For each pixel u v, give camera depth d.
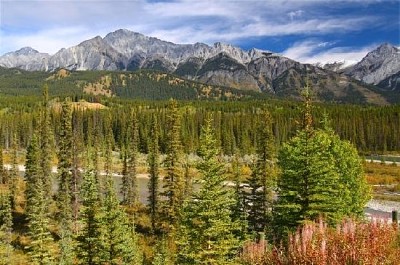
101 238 32.25
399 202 65.75
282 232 24.19
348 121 164.00
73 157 61.88
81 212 33.78
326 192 23.28
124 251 32.88
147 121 155.50
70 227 53.06
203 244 24.31
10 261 45.28
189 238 24.83
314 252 10.00
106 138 149.88
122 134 151.00
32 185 60.50
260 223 39.22
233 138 133.38
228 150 129.88
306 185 23.00
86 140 140.88
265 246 15.38
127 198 66.62
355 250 9.78
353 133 157.75
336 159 31.80
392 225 12.05
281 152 26.66
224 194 25.08
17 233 56.12
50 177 67.06
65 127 61.97
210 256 24.06
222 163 25.72
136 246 40.34
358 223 12.76
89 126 147.62
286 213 23.31
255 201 40.12
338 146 32.50
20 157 132.62
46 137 69.00
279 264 10.94
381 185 82.88
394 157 138.50
